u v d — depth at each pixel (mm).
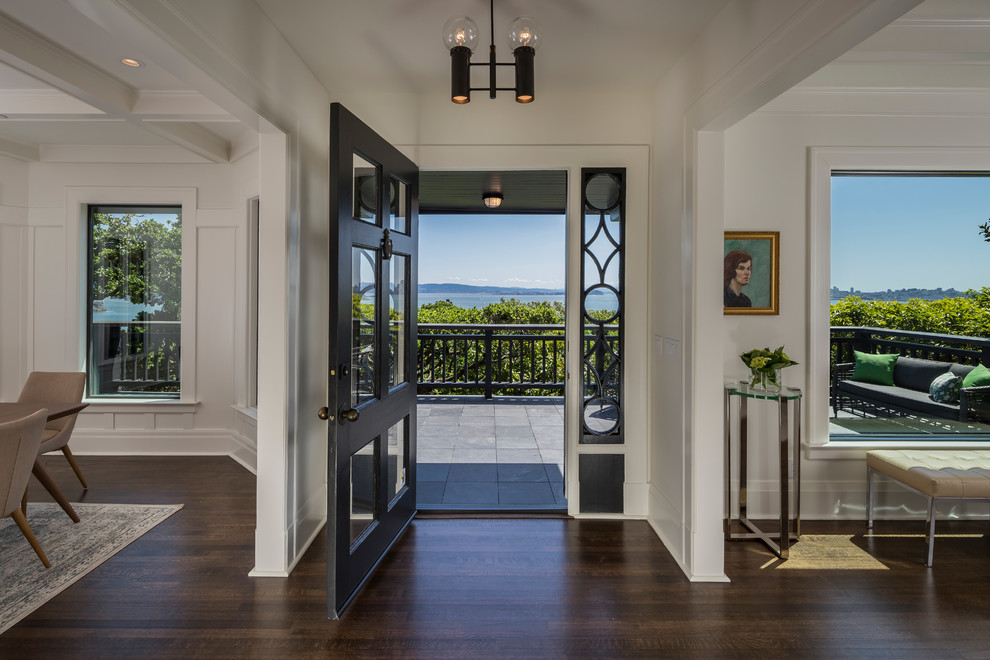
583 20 2326
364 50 2617
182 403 4488
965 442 3289
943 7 2301
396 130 3188
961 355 3340
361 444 2432
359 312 2486
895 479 2895
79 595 2342
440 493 3648
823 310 3232
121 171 4465
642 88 3135
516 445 4844
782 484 2732
